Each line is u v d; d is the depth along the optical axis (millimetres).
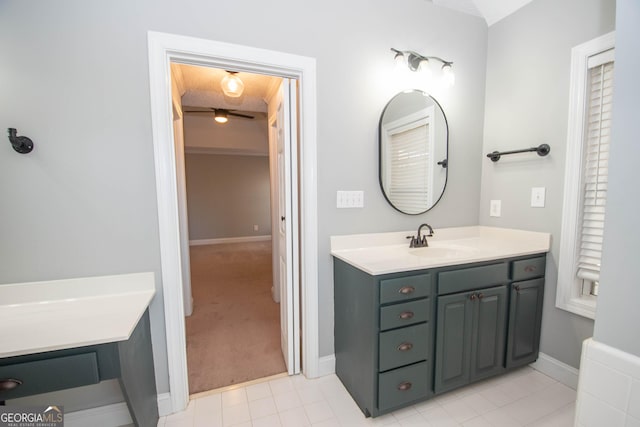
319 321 1778
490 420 1463
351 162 1757
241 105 2963
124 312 1182
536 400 1600
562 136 1679
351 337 1597
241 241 6898
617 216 923
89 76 1265
